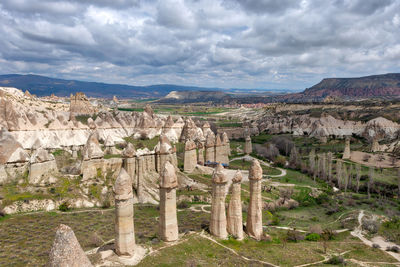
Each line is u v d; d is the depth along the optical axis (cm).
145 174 8069
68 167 8681
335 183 9894
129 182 3412
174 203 4006
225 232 4341
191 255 3706
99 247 3931
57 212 6291
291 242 4975
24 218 5794
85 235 4931
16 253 4181
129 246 3391
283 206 7881
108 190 7344
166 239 3956
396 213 6912
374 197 8494
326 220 6788
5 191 6569
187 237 4200
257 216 4522
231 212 4388
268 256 3984
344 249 4797
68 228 2470
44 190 6844
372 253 4612
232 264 3594
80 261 2448
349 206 7681
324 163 10275
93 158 7706
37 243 4569
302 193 8831
